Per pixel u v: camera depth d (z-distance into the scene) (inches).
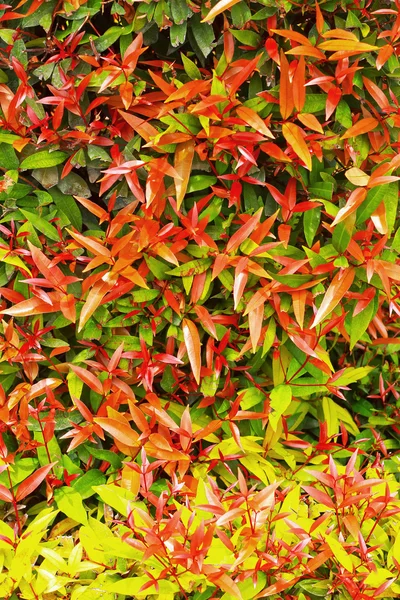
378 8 53.2
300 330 52.9
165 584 50.6
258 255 51.4
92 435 52.5
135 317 53.1
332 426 56.2
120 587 50.3
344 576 50.9
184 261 52.7
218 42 51.6
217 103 51.3
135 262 52.9
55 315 53.1
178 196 50.9
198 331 53.7
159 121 52.7
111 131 51.9
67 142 52.0
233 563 50.0
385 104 51.9
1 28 52.1
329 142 52.3
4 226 53.0
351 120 52.8
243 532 50.3
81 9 51.1
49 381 52.2
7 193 51.8
